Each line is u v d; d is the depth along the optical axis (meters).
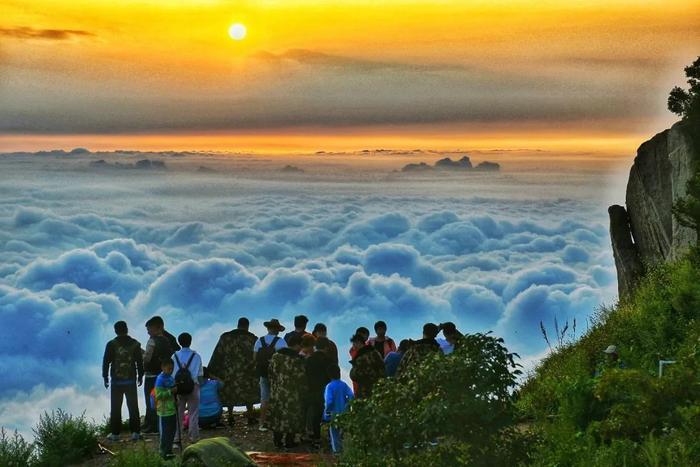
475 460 9.26
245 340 16.81
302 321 15.58
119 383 16.08
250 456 14.52
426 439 9.21
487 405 9.20
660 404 10.52
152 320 16.20
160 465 13.76
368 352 14.87
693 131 22.16
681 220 19.97
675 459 9.66
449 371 9.30
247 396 16.70
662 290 19.16
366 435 9.39
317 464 13.73
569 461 10.82
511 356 9.48
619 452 10.36
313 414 15.34
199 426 16.55
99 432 16.61
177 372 15.05
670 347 16.59
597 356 17.92
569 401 12.70
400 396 9.40
